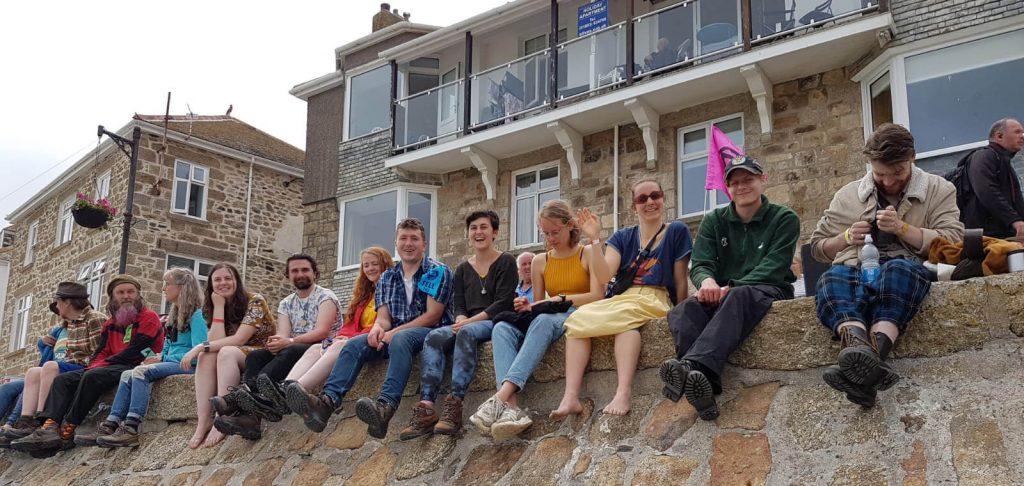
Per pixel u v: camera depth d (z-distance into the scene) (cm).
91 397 755
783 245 470
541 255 573
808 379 424
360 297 648
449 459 514
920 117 1138
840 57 1223
